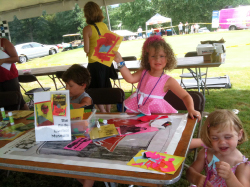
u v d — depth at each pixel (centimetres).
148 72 196
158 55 180
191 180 132
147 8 3291
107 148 125
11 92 266
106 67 369
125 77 193
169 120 157
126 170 102
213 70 759
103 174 101
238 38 1516
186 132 139
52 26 3531
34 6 588
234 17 2044
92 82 370
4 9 611
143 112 182
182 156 112
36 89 490
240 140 129
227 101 445
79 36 3400
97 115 187
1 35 634
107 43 184
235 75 658
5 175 263
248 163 126
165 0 3228
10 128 169
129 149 122
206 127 128
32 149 131
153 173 99
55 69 487
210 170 123
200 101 205
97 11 344
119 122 166
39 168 111
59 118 141
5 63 346
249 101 439
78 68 208
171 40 1819
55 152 125
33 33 3450
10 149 133
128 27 3422
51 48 1836
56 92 143
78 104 192
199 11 3164
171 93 222
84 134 144
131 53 1448
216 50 360
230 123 120
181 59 435
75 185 236
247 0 3209
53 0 565
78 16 3462
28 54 1644
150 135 138
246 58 938
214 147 126
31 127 169
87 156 118
